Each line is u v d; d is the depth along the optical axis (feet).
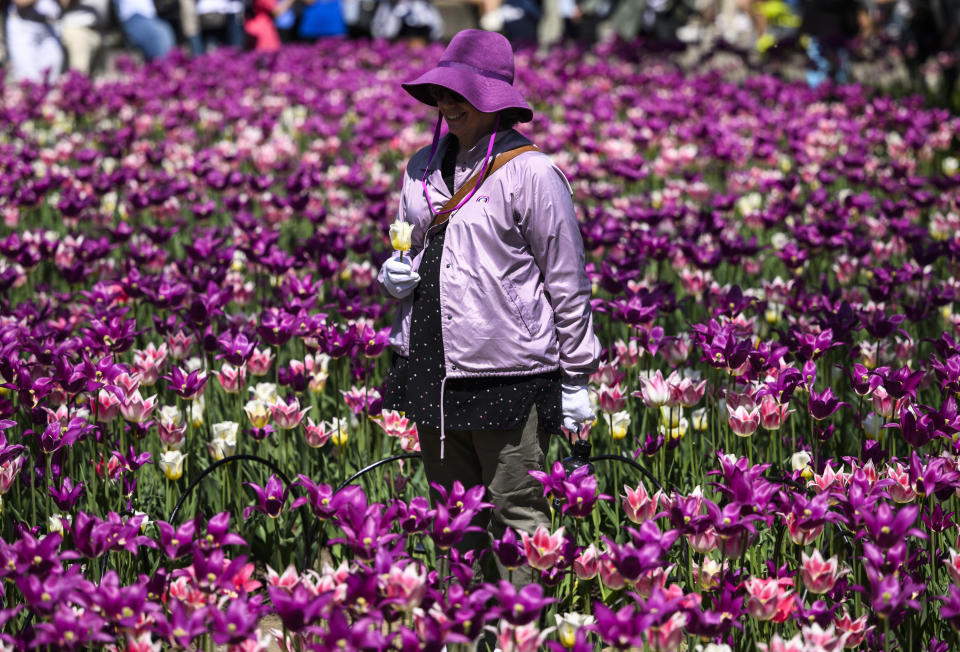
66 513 20.76
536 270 18.90
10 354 21.93
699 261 33.12
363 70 89.66
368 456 25.75
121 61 92.17
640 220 38.75
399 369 19.52
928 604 19.15
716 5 112.68
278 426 23.47
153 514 23.03
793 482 19.92
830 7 89.92
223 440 23.00
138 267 35.58
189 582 16.40
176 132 63.41
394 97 75.20
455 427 18.75
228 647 15.14
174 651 16.46
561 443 25.62
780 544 19.15
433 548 21.99
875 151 62.13
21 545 15.66
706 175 58.08
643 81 83.10
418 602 15.08
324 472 24.54
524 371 18.63
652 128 61.77
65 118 70.38
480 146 18.92
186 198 47.70
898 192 49.75
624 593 19.80
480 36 18.93
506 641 15.02
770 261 40.50
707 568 18.54
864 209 42.39
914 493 19.08
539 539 17.07
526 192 18.43
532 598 14.79
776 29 105.81
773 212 41.88
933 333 32.50
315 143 58.44
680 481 24.04
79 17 88.53
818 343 23.99
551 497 21.77
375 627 16.16
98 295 28.60
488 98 18.24
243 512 21.65
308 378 24.80
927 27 90.74
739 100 69.97
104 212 45.93
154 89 77.61
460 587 14.99
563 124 65.82
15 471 20.52
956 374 21.77
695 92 77.10
